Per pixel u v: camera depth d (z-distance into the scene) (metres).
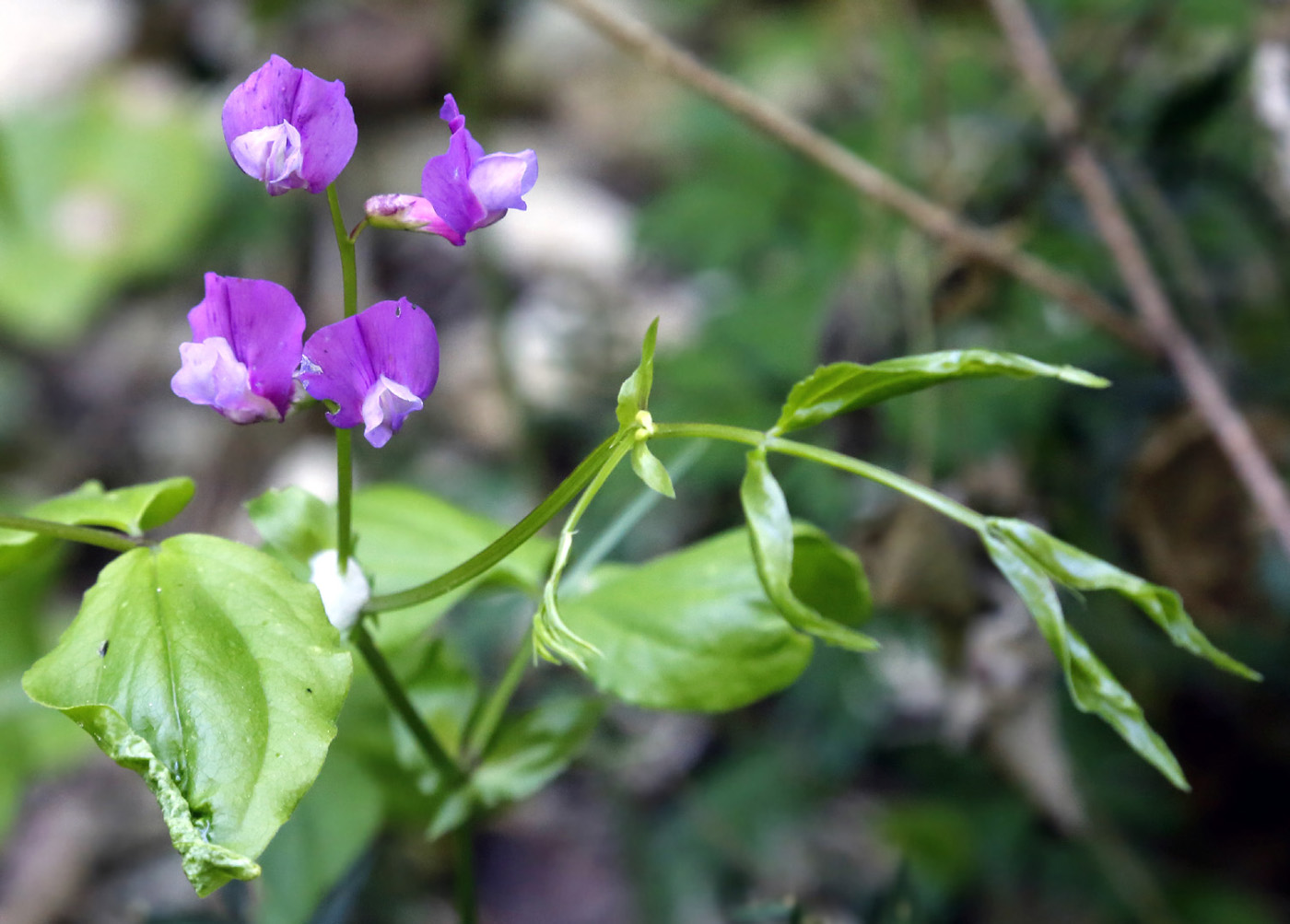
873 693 0.43
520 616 0.49
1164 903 0.41
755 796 0.45
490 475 0.58
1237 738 0.45
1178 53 0.52
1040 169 0.46
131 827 0.52
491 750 0.30
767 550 0.25
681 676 0.29
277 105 0.25
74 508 0.27
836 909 0.43
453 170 0.25
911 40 0.54
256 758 0.25
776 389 0.46
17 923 0.49
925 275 0.45
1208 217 0.48
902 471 0.43
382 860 0.44
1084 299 0.42
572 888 0.47
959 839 0.42
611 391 0.59
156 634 0.25
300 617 0.25
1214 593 0.41
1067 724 0.43
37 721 0.44
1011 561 0.25
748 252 0.51
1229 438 0.39
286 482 0.60
